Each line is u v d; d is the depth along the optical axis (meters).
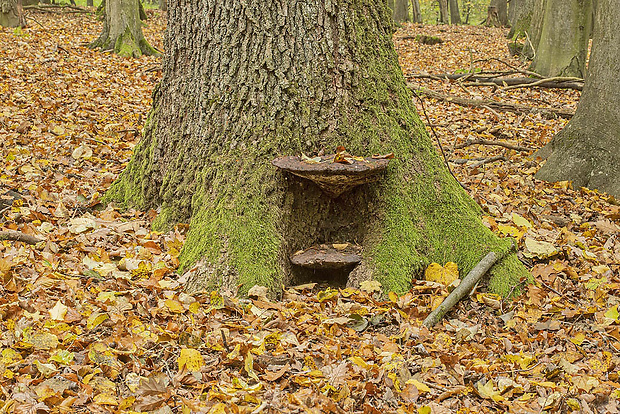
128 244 4.25
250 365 2.91
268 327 3.32
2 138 6.70
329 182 3.85
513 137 8.24
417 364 3.09
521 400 2.86
